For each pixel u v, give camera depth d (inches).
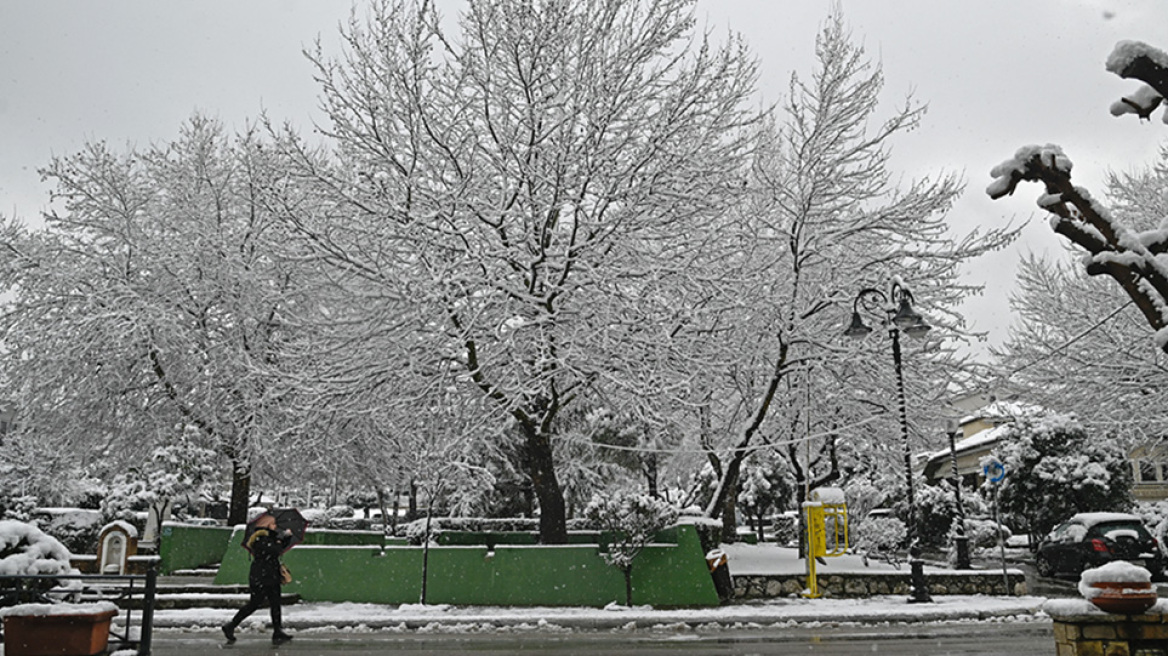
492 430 665.6
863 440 827.4
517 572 600.1
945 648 418.9
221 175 965.8
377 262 652.1
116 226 945.5
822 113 752.3
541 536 684.1
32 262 906.7
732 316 708.7
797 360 737.6
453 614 536.1
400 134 671.1
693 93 660.1
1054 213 161.0
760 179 771.4
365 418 725.9
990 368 771.4
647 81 664.4
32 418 896.9
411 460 790.5
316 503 2010.3
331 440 801.6
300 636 474.6
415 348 636.7
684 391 640.4
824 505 645.9
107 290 898.7
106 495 887.7
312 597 616.1
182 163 979.9
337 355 666.2
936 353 773.3
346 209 676.7
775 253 767.7
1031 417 1021.8
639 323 620.4
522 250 667.4
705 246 685.9
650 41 652.1
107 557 642.2
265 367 712.4
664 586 588.1
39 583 361.7
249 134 949.8
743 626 519.2
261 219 916.6
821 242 759.7
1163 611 251.3
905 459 613.6
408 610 554.6
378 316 658.2
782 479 1485.0
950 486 1155.9
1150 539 719.7
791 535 1310.3
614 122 666.2
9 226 940.0
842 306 759.7
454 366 660.7
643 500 568.7
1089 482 932.6
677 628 511.2
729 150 687.7
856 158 753.6
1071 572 750.5
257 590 444.5
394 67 652.7
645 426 805.2
